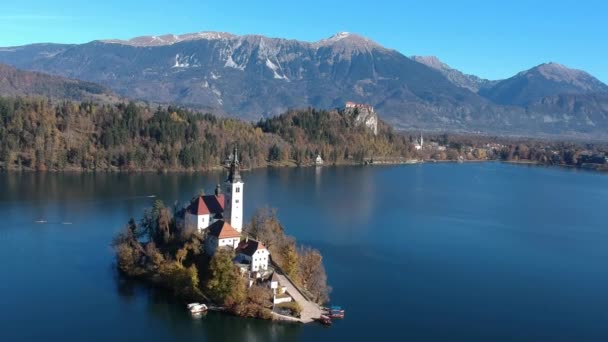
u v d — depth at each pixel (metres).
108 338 195.38
